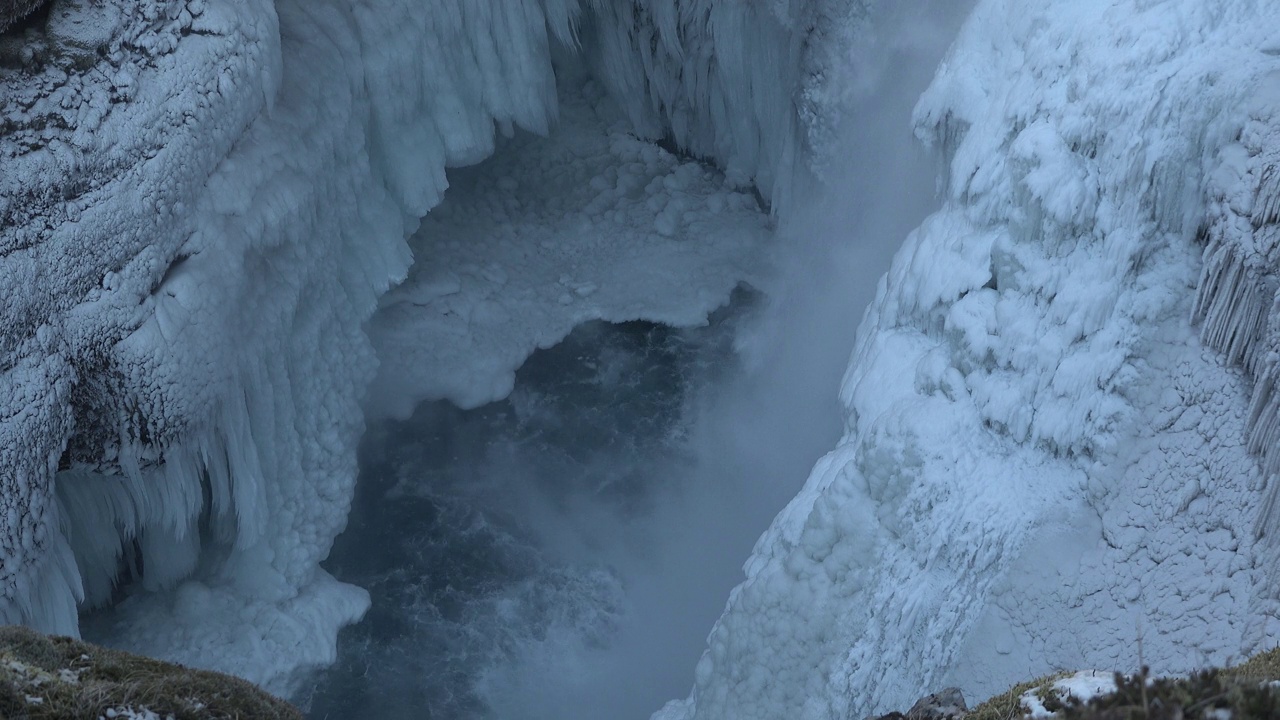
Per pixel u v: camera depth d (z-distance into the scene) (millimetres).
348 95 18094
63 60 13594
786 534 14148
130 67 14172
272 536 17156
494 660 18750
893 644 12344
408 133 19812
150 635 16359
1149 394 11438
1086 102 12078
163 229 14516
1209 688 3734
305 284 17281
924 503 12508
